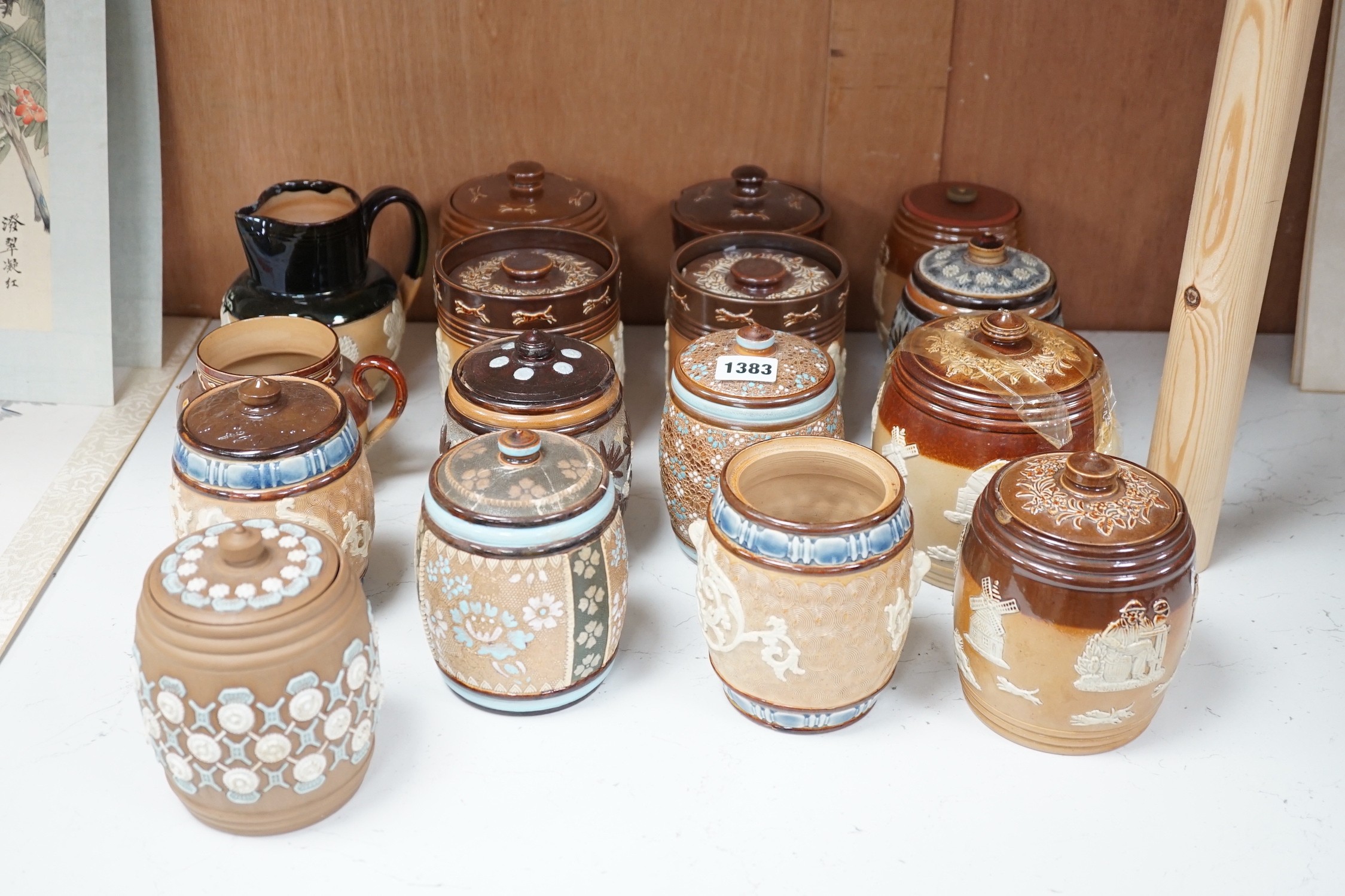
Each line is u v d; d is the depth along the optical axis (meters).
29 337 1.73
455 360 1.59
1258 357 1.92
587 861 1.09
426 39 1.79
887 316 1.86
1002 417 1.27
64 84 1.68
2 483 1.56
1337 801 1.15
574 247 1.67
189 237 1.94
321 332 1.51
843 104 1.83
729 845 1.11
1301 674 1.31
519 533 1.12
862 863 1.09
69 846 1.09
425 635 1.35
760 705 1.20
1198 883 1.07
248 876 1.07
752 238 1.67
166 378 1.83
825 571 1.10
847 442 1.22
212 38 1.78
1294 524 1.54
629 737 1.23
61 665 1.29
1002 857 1.10
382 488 1.60
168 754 1.04
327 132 1.86
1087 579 1.09
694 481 1.38
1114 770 1.19
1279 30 1.19
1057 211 1.93
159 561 1.04
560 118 1.86
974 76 1.82
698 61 1.82
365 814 1.13
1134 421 1.74
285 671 1.00
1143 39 1.79
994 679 1.18
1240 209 1.26
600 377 1.37
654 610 1.40
